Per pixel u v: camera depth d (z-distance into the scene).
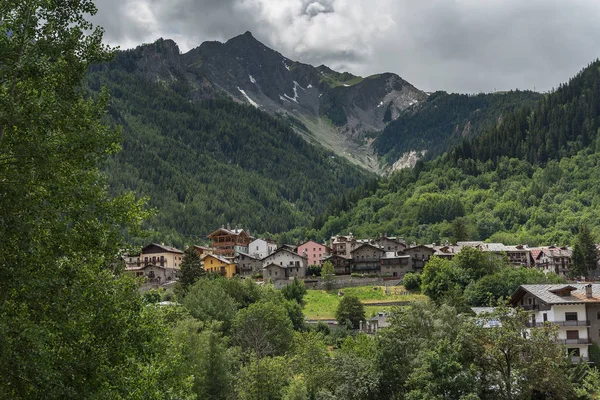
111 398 31.20
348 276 190.12
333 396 70.31
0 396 28.94
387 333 70.62
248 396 76.69
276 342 104.69
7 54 31.22
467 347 62.91
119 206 34.34
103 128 34.12
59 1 34.22
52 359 29.86
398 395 68.44
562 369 67.25
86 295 32.44
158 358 39.44
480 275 151.12
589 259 190.25
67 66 32.75
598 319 90.81
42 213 29.61
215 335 80.88
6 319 28.19
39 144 29.25
